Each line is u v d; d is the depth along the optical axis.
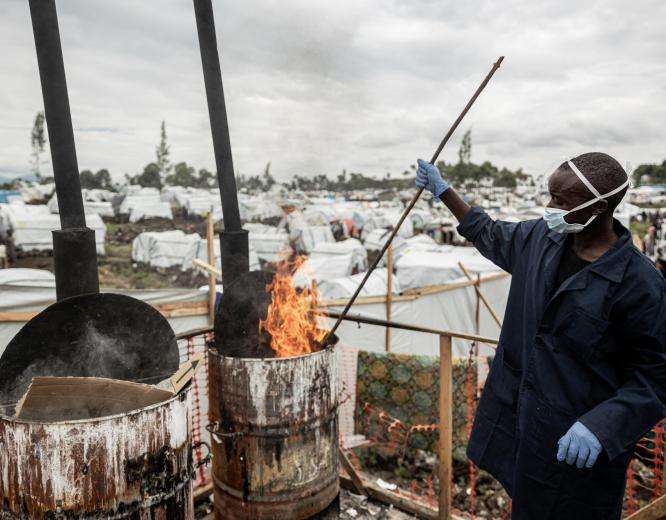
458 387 4.29
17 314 4.14
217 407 2.29
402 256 13.59
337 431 2.41
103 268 15.96
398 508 2.88
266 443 2.16
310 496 2.25
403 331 7.76
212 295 5.00
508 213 27.39
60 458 1.51
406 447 4.38
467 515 3.71
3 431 1.57
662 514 1.95
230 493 2.28
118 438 1.57
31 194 35.31
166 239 16.34
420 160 2.12
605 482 1.58
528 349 1.68
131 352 2.17
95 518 1.55
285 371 2.13
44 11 2.06
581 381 1.55
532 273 1.71
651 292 1.43
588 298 1.50
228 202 2.76
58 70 2.11
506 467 1.82
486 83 1.95
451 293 8.72
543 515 1.64
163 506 1.71
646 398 1.42
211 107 2.72
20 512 1.56
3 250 14.41
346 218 29.61
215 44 2.70
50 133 2.13
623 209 15.65
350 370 4.62
